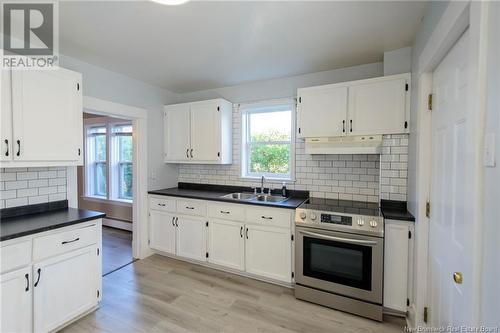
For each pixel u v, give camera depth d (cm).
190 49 236
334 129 256
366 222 210
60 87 208
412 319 194
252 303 231
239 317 211
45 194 231
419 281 182
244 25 193
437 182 160
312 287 232
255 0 162
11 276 161
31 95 190
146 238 339
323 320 208
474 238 89
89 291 208
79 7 169
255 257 270
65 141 212
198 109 340
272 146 337
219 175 364
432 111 172
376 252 206
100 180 502
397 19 183
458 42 128
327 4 166
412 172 207
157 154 357
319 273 228
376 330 196
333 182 291
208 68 284
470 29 94
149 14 178
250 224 271
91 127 499
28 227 176
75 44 224
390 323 204
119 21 187
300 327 199
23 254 167
